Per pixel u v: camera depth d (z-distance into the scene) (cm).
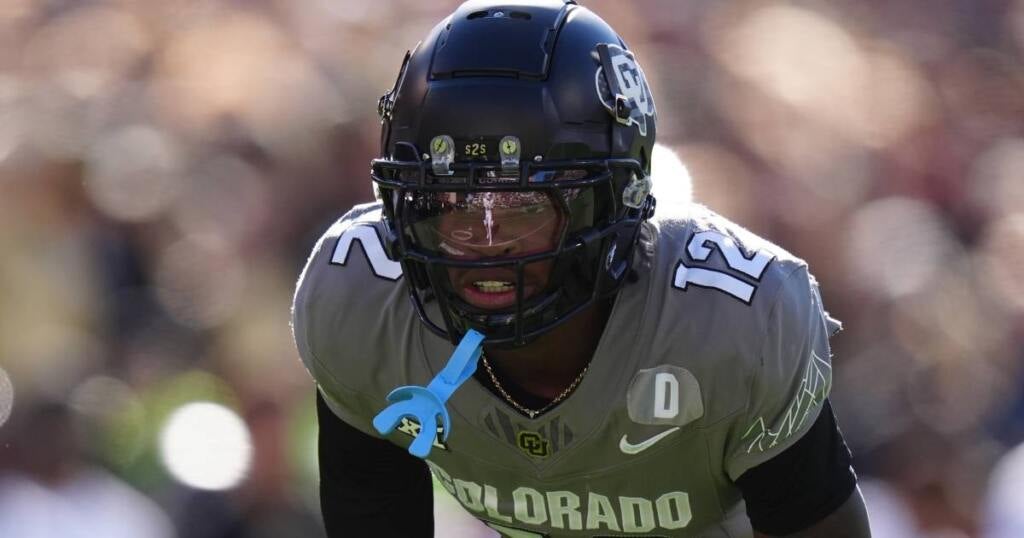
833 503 716
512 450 720
